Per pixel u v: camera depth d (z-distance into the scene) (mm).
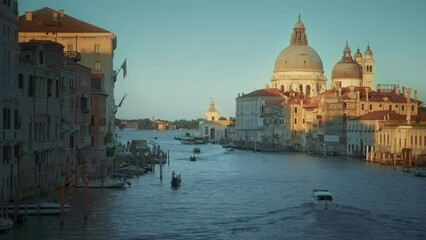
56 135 89125
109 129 140125
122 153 162875
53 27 139125
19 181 68625
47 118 84938
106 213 77688
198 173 143625
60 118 91062
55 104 88562
